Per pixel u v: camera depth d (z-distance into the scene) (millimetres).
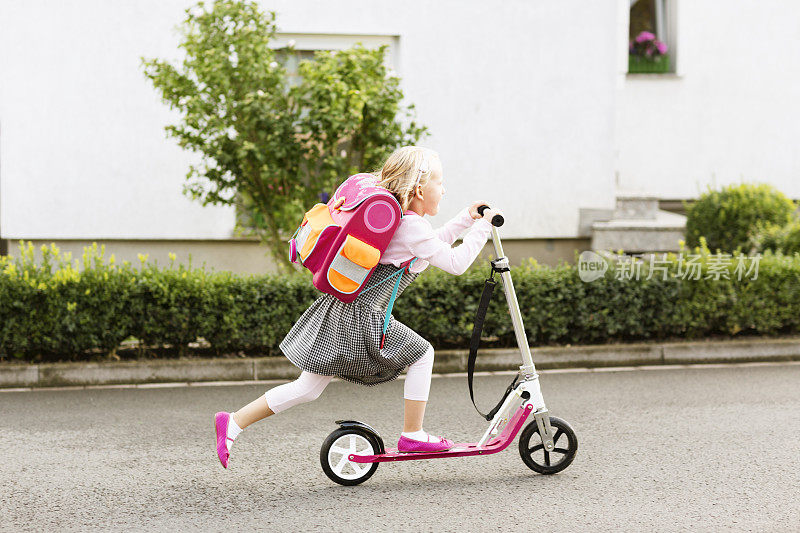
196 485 4445
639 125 11789
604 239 9867
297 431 5414
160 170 9438
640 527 3887
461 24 9844
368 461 4367
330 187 7895
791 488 4379
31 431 5406
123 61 9305
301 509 4117
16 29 9203
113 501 4215
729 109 11820
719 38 11773
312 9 9531
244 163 7840
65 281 6688
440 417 5719
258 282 6965
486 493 4328
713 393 6340
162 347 7023
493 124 10016
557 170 10188
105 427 5500
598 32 10125
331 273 4043
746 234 9625
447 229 4449
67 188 9398
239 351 7082
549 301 7262
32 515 4031
